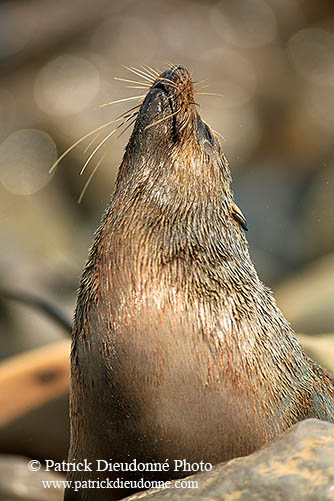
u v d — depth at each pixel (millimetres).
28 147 69625
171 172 18266
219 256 18484
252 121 73250
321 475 14289
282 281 53531
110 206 18516
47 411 28781
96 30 78500
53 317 38188
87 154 67812
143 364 17016
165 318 17188
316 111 74875
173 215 18109
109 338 17203
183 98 18391
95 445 17828
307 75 78125
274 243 59375
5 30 81188
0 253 52875
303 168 70188
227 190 19703
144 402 17109
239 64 76625
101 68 74625
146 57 75750
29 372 30000
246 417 17703
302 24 82375
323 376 21641
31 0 87625
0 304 41531
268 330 18797
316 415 19938
